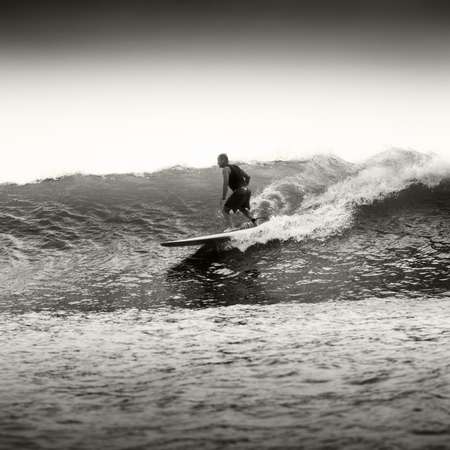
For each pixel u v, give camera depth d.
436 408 2.88
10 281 8.84
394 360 3.90
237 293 7.80
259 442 2.52
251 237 10.06
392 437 2.52
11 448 2.49
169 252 9.95
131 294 7.97
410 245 9.53
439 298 7.00
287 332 5.20
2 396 3.36
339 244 9.76
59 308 7.36
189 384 3.54
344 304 6.87
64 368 4.09
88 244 10.48
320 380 3.48
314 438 2.54
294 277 8.44
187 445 2.50
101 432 2.70
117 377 3.79
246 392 3.30
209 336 5.21
